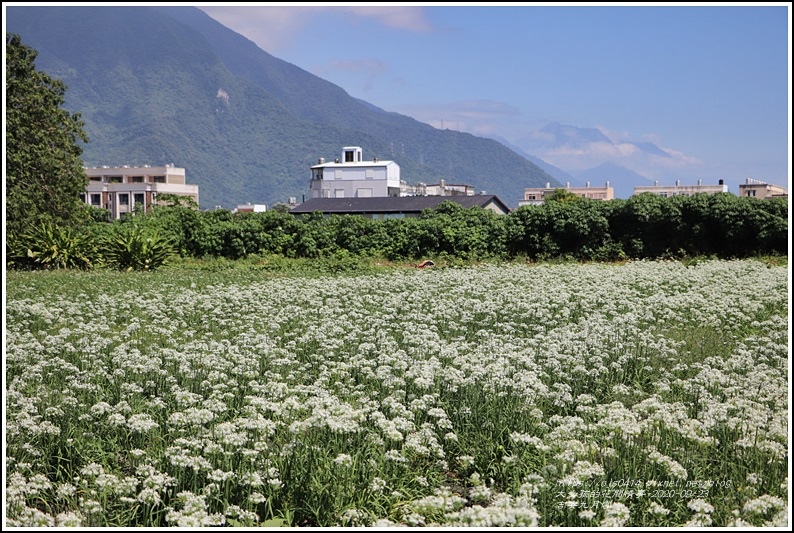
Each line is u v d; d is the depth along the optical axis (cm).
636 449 582
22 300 1359
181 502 491
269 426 587
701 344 1010
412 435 592
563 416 709
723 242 2359
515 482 536
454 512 459
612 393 776
